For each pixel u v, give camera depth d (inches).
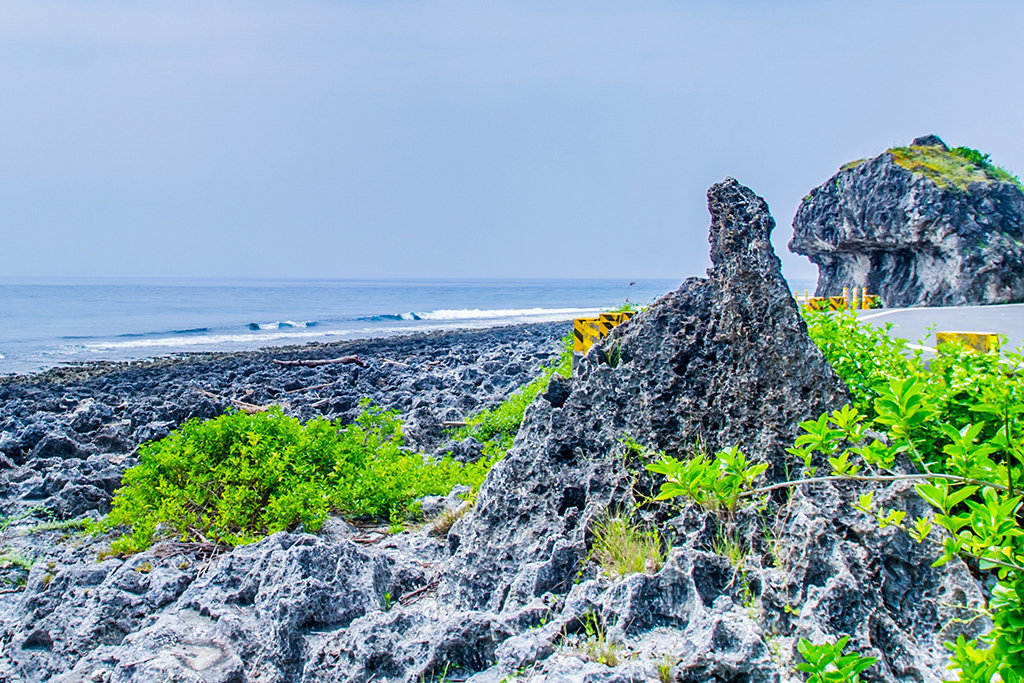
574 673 128.9
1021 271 1248.2
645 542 169.0
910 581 137.6
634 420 199.0
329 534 265.7
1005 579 115.3
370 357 1091.3
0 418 619.5
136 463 425.4
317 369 957.2
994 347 244.5
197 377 897.5
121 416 598.9
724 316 194.5
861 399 209.5
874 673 120.8
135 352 1392.7
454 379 750.5
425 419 515.5
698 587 145.3
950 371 208.5
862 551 138.9
